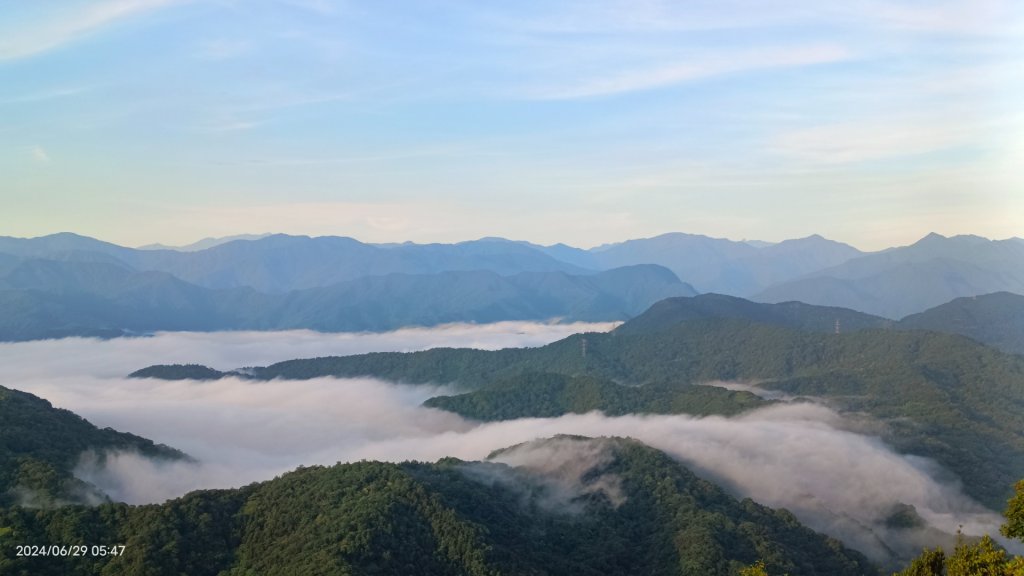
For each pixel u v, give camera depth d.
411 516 174.00
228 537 168.62
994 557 99.88
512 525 193.00
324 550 153.88
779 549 191.25
